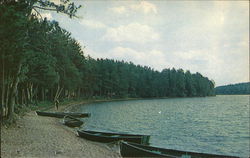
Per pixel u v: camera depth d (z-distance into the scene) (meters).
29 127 21.08
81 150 14.84
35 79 41.22
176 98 151.38
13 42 16.22
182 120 42.28
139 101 111.25
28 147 13.85
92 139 19.20
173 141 23.84
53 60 30.42
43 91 55.88
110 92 119.50
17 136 16.42
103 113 50.25
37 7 18.23
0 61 18.83
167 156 13.67
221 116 50.19
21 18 15.68
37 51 24.50
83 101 87.38
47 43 25.86
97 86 107.06
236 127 34.88
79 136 20.25
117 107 69.44
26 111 33.62
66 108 51.19
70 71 62.94
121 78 125.31
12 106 20.02
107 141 18.70
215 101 117.00
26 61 22.11
